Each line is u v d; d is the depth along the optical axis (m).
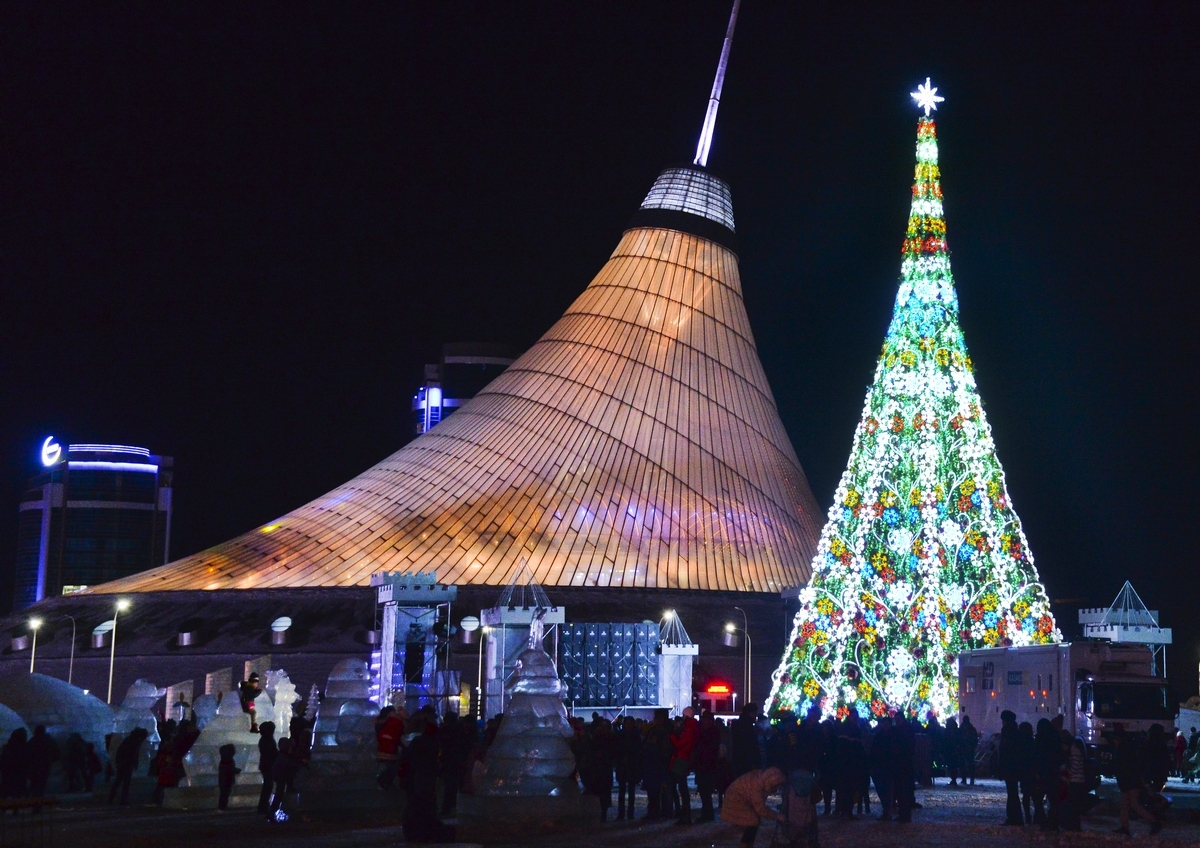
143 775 39.59
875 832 24.91
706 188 87.81
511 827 25.06
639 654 56.22
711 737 26.88
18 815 29.48
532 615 50.28
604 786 27.28
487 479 76.69
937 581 42.09
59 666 69.12
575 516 74.12
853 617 42.56
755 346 87.38
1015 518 43.75
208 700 43.12
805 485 84.38
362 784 27.98
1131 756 24.72
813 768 27.91
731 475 78.75
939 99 45.78
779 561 75.19
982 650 41.31
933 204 44.97
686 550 73.50
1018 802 26.11
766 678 67.06
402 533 73.44
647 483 76.56
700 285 85.31
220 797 30.75
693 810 30.53
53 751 31.77
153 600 71.44
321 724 28.56
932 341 43.75
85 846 23.27
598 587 69.62
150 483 185.75
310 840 23.78
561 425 79.06
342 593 68.75
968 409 43.56
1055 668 37.16
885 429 43.28
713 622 68.62
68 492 182.50
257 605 69.19
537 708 26.17
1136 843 23.33
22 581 182.12
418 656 49.97
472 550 71.81
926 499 42.47
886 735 27.28
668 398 80.56
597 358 81.88
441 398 156.00
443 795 31.02
